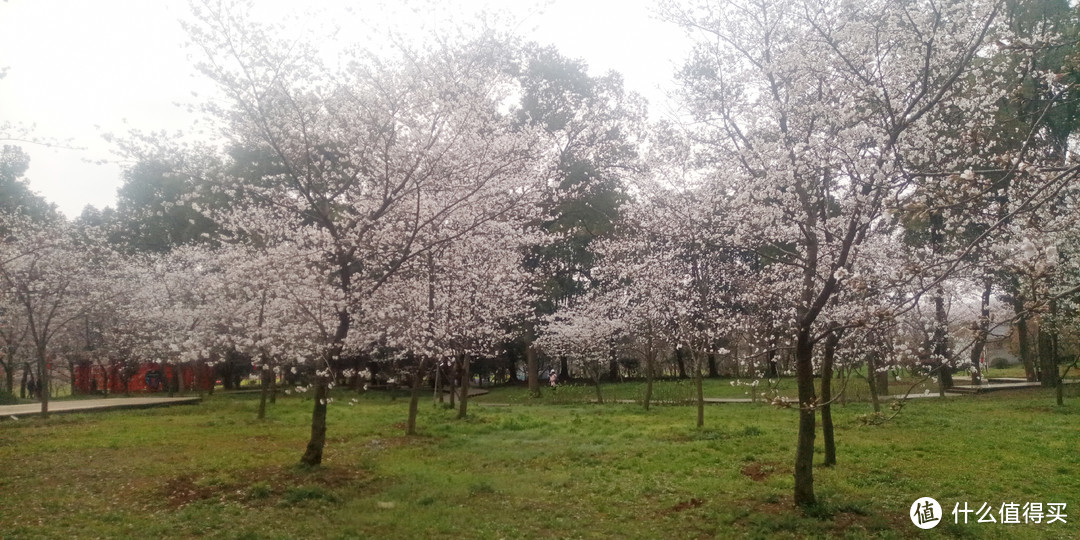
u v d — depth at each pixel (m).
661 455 13.55
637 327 24.12
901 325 13.55
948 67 10.18
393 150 12.15
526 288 26.92
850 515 9.03
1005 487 10.54
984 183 6.15
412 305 16.38
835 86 10.80
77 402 25.83
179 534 8.12
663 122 13.87
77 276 22.69
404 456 13.73
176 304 26.36
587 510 9.51
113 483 10.79
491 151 12.72
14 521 8.60
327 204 12.45
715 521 8.87
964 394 27.05
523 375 53.34
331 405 25.70
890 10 10.12
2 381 41.56
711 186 14.27
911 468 11.89
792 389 27.94
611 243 22.44
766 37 11.83
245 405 25.67
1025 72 10.23
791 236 12.29
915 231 17.58
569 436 16.62
